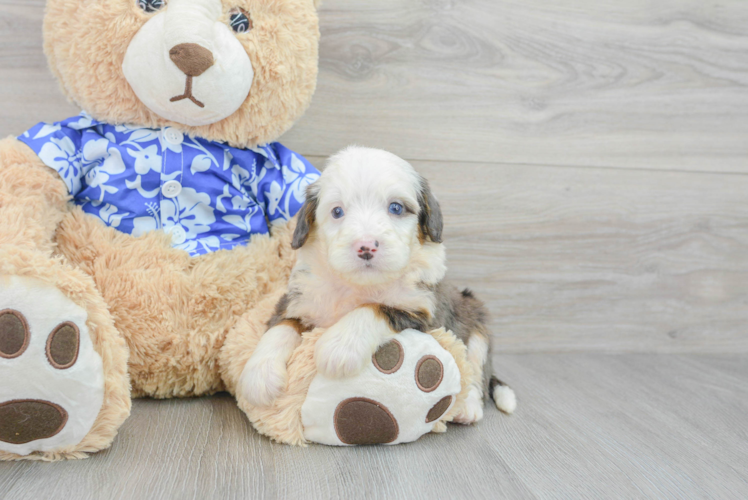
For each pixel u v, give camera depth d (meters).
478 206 2.86
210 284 2.01
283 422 1.72
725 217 3.12
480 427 1.98
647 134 2.97
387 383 1.67
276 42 2.00
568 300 3.03
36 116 2.44
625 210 3.01
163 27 1.83
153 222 2.06
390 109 2.71
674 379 2.69
